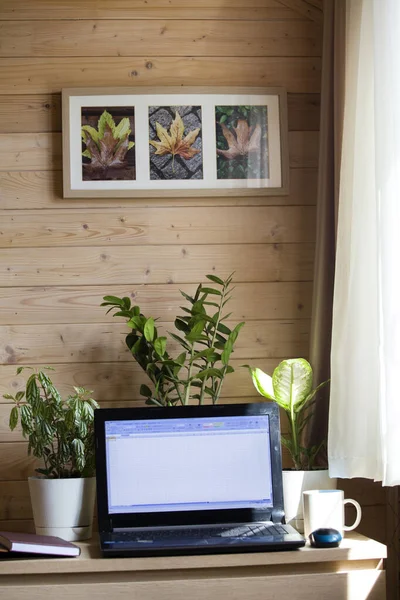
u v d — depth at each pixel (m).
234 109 2.39
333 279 2.21
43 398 2.27
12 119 2.35
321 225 2.23
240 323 2.23
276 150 2.38
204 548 1.77
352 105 2.01
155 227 2.35
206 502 1.95
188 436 1.98
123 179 2.34
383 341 1.71
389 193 1.73
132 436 1.97
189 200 2.37
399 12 1.73
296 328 2.36
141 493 1.94
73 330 2.30
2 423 2.26
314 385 2.21
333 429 1.93
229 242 2.37
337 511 1.90
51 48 2.38
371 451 1.85
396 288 1.70
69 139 2.34
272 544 1.77
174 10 2.40
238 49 2.41
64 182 2.31
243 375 2.33
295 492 2.01
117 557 1.76
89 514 2.01
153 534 1.87
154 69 2.39
